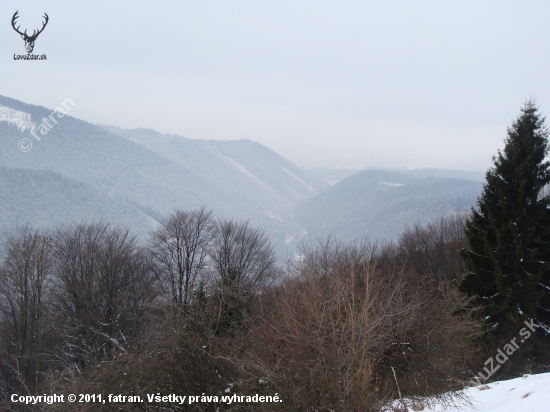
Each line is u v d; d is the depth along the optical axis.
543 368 16.91
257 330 11.88
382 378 9.79
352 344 8.64
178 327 12.51
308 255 12.26
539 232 17.55
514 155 18.19
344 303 9.44
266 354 10.77
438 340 11.52
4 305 26.48
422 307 12.02
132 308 25.70
